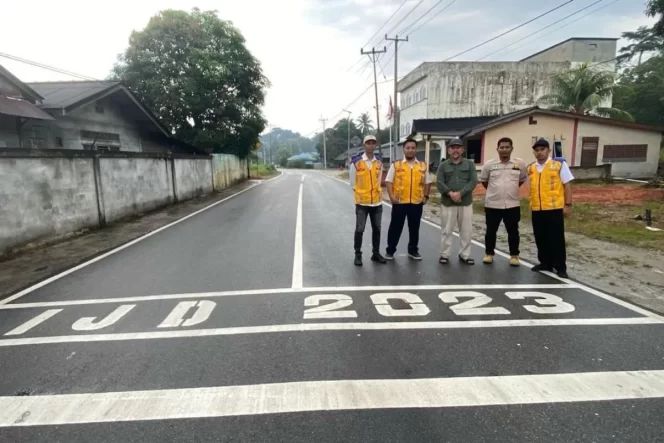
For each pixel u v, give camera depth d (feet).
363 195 19.86
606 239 25.95
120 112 56.54
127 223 34.65
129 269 20.04
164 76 78.84
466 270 19.06
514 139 71.77
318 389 9.36
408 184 20.29
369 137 19.74
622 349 11.24
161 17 79.25
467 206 19.93
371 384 9.54
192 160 55.26
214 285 17.10
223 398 9.07
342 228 30.76
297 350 11.23
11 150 22.86
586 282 17.30
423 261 20.79
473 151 82.84
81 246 25.46
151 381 9.78
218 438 7.80
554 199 17.93
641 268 19.58
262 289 16.42
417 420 8.27
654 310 14.16
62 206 27.45
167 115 79.00
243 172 97.91
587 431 7.93
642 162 72.28
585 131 71.36
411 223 20.74
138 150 61.36
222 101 84.07
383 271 18.92
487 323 12.94
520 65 114.83
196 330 12.60
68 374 10.18
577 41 122.42
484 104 115.44
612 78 84.94
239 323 13.07
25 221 23.90
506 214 19.65
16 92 38.99
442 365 10.38
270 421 8.29
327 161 280.72
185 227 32.27
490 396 9.06
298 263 20.44
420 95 121.90
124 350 11.39
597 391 9.25
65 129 46.03
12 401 9.09
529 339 11.83
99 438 7.84
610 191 52.19
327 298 15.30
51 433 8.00
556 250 18.10
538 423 8.16
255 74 88.17
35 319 13.78
